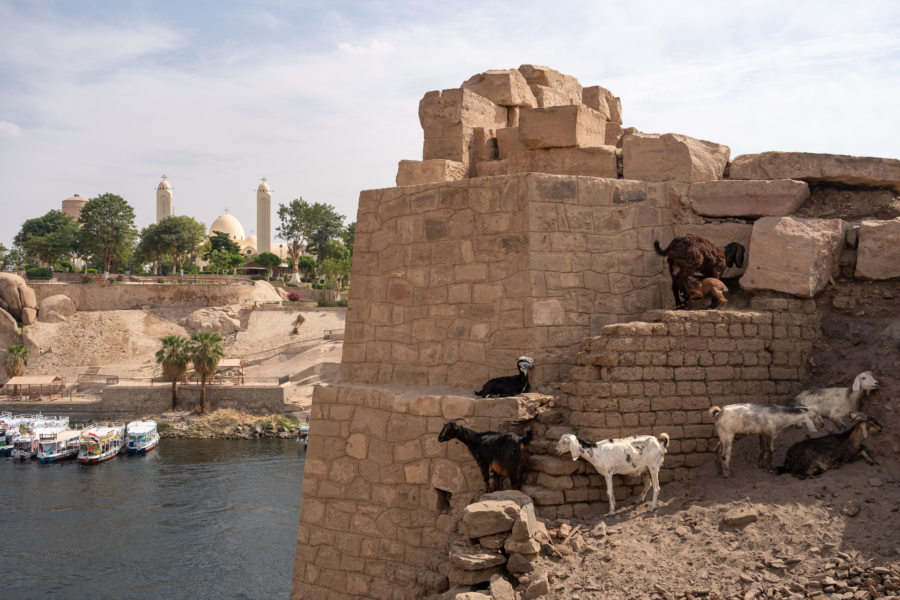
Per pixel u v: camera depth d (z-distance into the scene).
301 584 12.52
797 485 8.95
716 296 11.31
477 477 10.62
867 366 10.74
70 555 36.41
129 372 77.19
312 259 127.50
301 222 124.06
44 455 56.16
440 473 11.03
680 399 10.24
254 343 82.88
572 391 10.29
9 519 41.91
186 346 68.31
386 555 11.57
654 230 12.66
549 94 17.66
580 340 11.66
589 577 8.02
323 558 12.34
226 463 54.12
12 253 142.00
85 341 83.56
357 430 12.28
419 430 11.38
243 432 63.28
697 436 10.26
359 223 13.69
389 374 12.96
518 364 10.84
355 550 11.98
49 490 47.94
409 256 12.92
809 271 11.51
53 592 32.16
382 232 13.36
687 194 12.95
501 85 16.39
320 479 12.63
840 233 11.98
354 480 12.21
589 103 18.86
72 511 43.34
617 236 12.22
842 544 7.62
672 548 8.26
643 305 12.36
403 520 11.45
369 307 13.41
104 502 44.97
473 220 12.14
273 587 32.78
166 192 160.88
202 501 44.94
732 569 7.63
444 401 11.07
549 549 8.52
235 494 46.31
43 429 60.72
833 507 8.30
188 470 52.34
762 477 9.41
